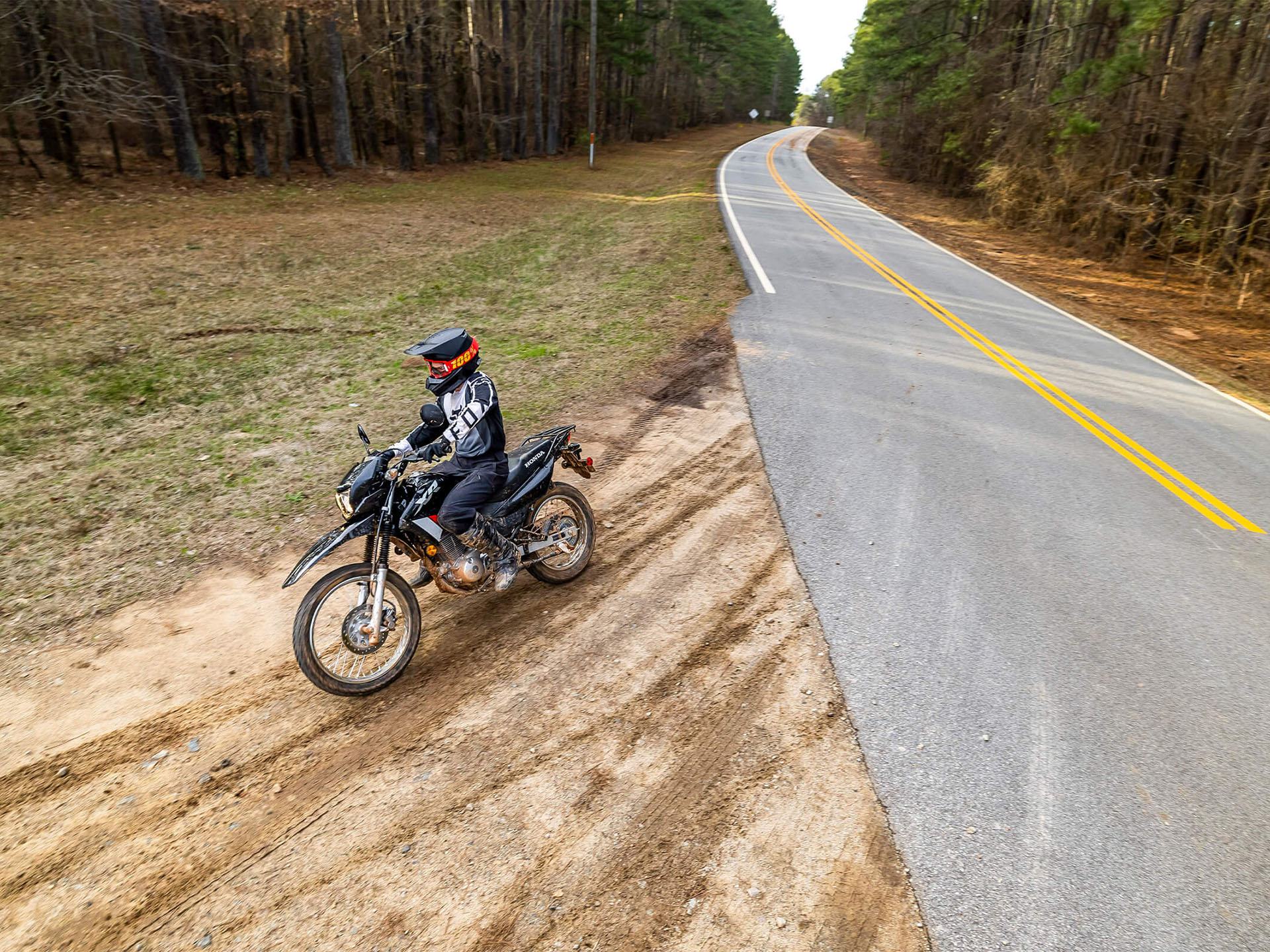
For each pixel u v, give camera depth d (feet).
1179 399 32.76
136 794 11.73
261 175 78.74
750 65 281.33
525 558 16.61
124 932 9.78
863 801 12.27
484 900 10.38
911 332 40.16
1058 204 73.77
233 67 75.46
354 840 11.18
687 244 60.34
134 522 19.03
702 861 11.09
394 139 118.21
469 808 11.80
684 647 15.72
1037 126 78.64
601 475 22.97
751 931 10.10
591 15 117.91
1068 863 11.38
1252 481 24.93
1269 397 34.58
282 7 72.18
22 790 11.66
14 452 22.81
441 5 98.02
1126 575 19.12
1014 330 42.32
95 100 63.77
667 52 200.95
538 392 29.25
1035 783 12.78
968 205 97.71
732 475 23.44
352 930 9.93
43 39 61.05
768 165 135.13
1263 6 55.26
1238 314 51.08
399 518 14.23
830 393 30.68
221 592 16.49
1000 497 22.86
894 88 153.07
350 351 33.68
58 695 13.48
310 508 19.94
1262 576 19.38
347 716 13.48
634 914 10.27
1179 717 14.43
